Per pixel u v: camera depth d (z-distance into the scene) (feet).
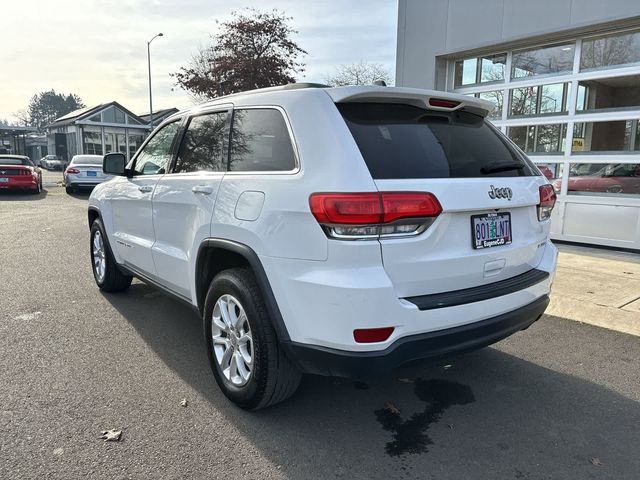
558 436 9.35
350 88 8.88
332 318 8.00
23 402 10.19
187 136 12.55
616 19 22.62
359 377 8.23
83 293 17.80
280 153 9.25
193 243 11.00
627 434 9.43
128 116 155.63
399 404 10.50
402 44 31.94
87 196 59.11
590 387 11.25
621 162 24.04
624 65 23.63
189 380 11.31
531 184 10.28
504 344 13.65
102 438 9.02
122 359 12.35
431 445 9.05
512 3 26.17
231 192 9.90
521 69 27.58
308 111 8.97
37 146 242.17
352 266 7.88
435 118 9.81
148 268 13.88
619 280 19.13
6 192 62.95
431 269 8.39
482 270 9.13
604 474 8.26
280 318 8.80
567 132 25.90
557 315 15.71
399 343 8.07
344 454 8.74
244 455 8.65
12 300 16.88
